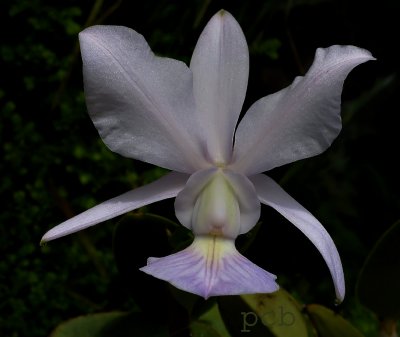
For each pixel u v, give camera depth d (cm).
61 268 28
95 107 15
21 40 29
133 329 18
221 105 15
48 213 28
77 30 28
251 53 28
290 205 15
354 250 31
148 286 18
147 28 29
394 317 18
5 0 29
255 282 14
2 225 28
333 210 31
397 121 32
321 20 30
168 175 16
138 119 15
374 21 31
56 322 28
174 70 15
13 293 28
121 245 17
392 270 18
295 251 26
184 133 15
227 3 28
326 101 15
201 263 15
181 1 29
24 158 28
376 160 34
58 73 28
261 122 15
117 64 14
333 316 18
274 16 29
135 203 15
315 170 28
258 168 15
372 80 31
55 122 28
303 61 30
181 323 17
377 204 32
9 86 29
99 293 29
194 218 15
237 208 15
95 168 29
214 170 15
